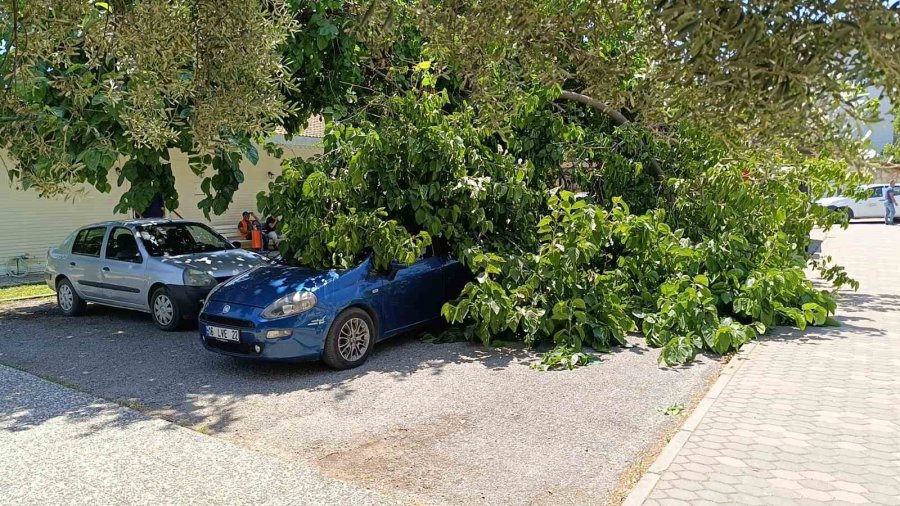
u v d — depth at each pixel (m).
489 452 4.46
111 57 4.84
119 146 6.83
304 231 7.16
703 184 8.62
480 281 7.15
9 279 13.80
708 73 1.89
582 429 4.84
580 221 7.34
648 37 2.38
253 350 6.39
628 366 6.46
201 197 17.20
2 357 7.55
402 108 7.54
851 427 4.63
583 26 2.79
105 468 4.33
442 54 3.43
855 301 9.95
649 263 8.16
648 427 4.84
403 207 7.53
